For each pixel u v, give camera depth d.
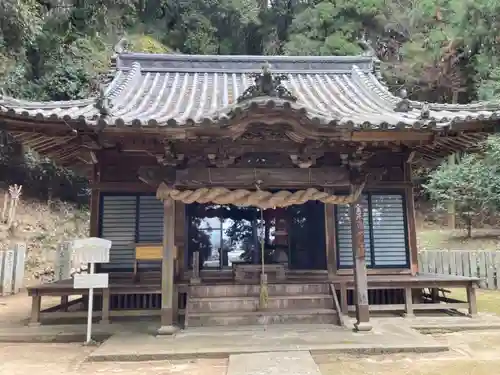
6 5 12.05
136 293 7.31
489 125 6.26
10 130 6.16
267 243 8.44
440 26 22.17
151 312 7.05
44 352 5.71
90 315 6.18
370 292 8.27
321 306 7.20
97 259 6.30
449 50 21.39
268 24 28.06
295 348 5.42
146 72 9.78
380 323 6.87
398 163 8.37
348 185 6.69
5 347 6.02
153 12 26.66
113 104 7.20
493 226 19.80
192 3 27.47
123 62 9.76
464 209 16.66
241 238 8.41
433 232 20.28
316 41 23.98
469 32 19.66
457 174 16.02
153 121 5.51
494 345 5.84
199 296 7.27
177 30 26.80
